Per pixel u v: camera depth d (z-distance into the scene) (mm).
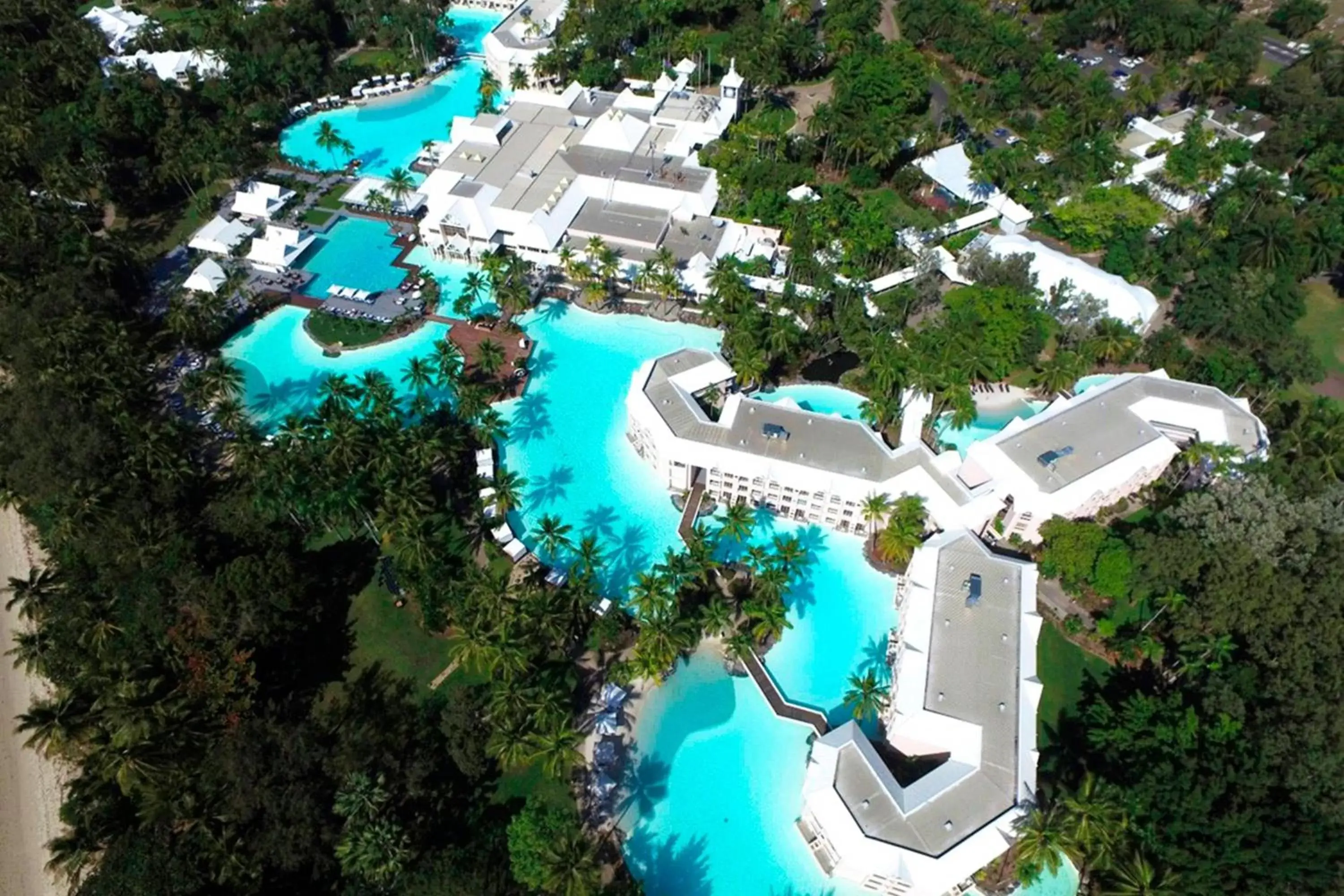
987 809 97312
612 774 109438
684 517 137875
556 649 118375
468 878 91625
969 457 136000
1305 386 158625
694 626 115062
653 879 100812
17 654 117875
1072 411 139625
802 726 113750
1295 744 96250
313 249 191250
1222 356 154500
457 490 142750
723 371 149625
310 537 135250
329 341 170125
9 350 153000
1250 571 111500
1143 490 139625
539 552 132875
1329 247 170625
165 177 195625
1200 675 109188
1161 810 95312
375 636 123688
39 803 107438
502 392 157750
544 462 146875
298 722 109562
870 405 144625
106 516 124438
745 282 166875
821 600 127875
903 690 106875
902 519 125000
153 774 98438
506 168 196750
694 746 112188
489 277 174500
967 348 150875
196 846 94625
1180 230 179500
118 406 141000
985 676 107812
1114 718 106625
